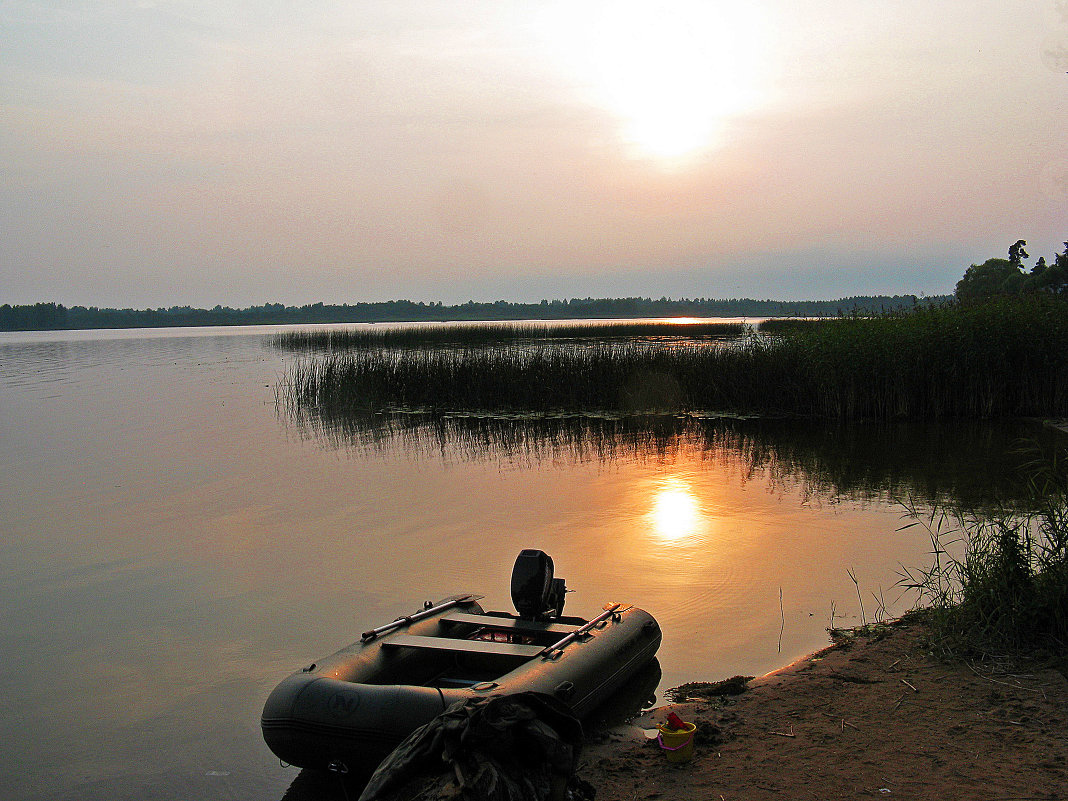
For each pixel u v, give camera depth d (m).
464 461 12.30
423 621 4.83
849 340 15.52
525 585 4.92
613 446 13.30
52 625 6.09
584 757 3.98
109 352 45.66
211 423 16.55
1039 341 14.70
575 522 8.57
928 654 4.86
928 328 15.30
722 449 12.74
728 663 5.07
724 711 4.33
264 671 5.25
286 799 3.89
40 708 4.82
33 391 23.14
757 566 6.95
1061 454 11.17
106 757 4.28
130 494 10.36
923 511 8.54
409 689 3.78
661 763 3.84
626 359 18.55
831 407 15.57
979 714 4.06
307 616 6.16
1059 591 4.88
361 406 18.41
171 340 65.94
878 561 6.98
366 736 3.66
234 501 9.93
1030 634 4.86
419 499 9.87
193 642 5.73
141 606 6.46
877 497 9.25
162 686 5.07
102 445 14.03
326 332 60.94
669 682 4.84
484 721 2.81
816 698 4.40
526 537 8.08
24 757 4.29
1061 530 5.26
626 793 3.57
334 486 10.70
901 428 14.12
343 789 3.87
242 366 31.67
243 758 4.26
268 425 16.23
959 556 6.96
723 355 18.00
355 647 4.40
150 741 4.44
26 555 7.84
